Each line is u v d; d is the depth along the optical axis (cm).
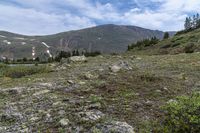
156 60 3189
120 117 1038
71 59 3369
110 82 1645
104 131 898
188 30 14550
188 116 879
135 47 12662
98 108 1125
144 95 1352
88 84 1636
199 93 1092
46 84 1712
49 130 945
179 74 1997
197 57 3262
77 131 920
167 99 1284
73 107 1168
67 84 1686
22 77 2389
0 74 2594
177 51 7469
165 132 889
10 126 1006
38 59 17688
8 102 1334
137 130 923
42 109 1173
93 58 3994
